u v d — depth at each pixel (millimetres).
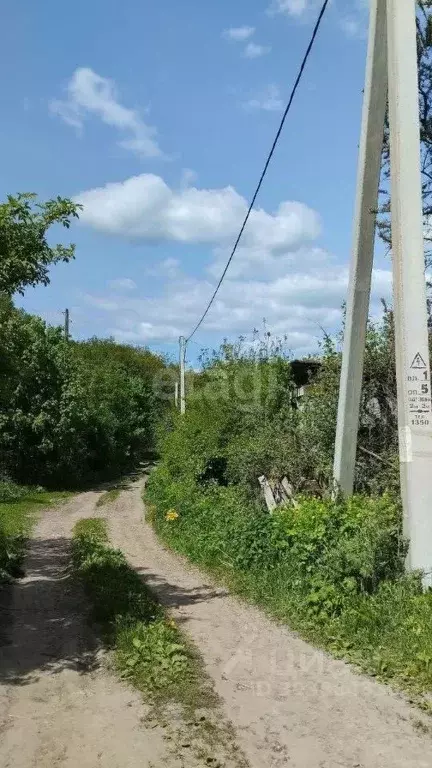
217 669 6012
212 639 7016
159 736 4621
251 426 20156
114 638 6922
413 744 4434
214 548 11719
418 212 7469
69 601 9172
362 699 5199
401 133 7500
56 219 8375
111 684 5773
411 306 7426
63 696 5520
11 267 8125
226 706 5129
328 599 7270
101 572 10578
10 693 5602
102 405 41375
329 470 12133
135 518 22359
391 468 10734
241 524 11320
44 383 32969
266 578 9148
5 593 9898
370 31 8469
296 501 12039
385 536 7531
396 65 7539
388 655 5953
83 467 37219
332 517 8961
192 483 19922
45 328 33875
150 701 5270
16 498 27641
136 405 53562
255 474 16047
